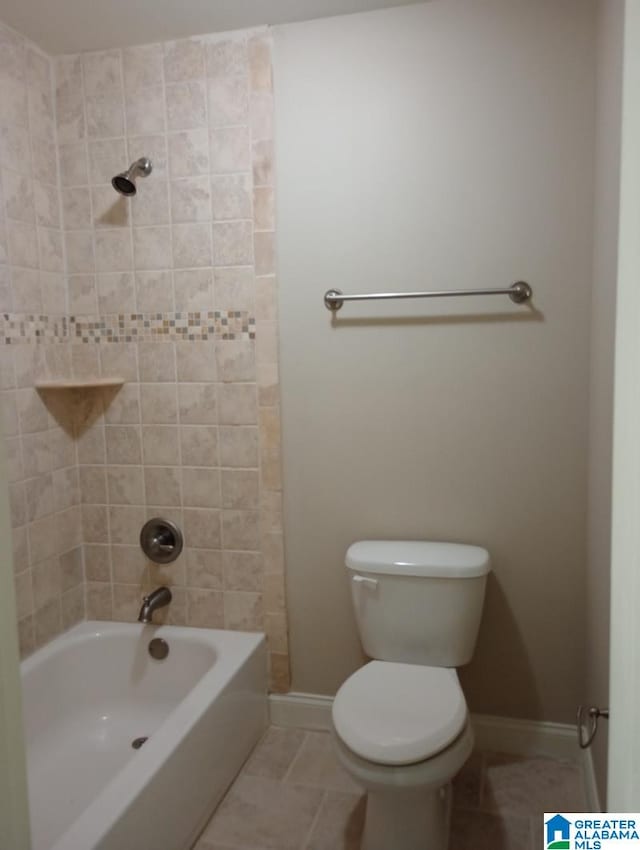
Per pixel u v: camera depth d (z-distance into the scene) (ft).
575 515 6.08
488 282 6.06
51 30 6.30
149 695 7.14
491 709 6.53
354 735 4.60
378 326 6.38
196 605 7.20
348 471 6.63
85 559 7.46
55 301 6.93
